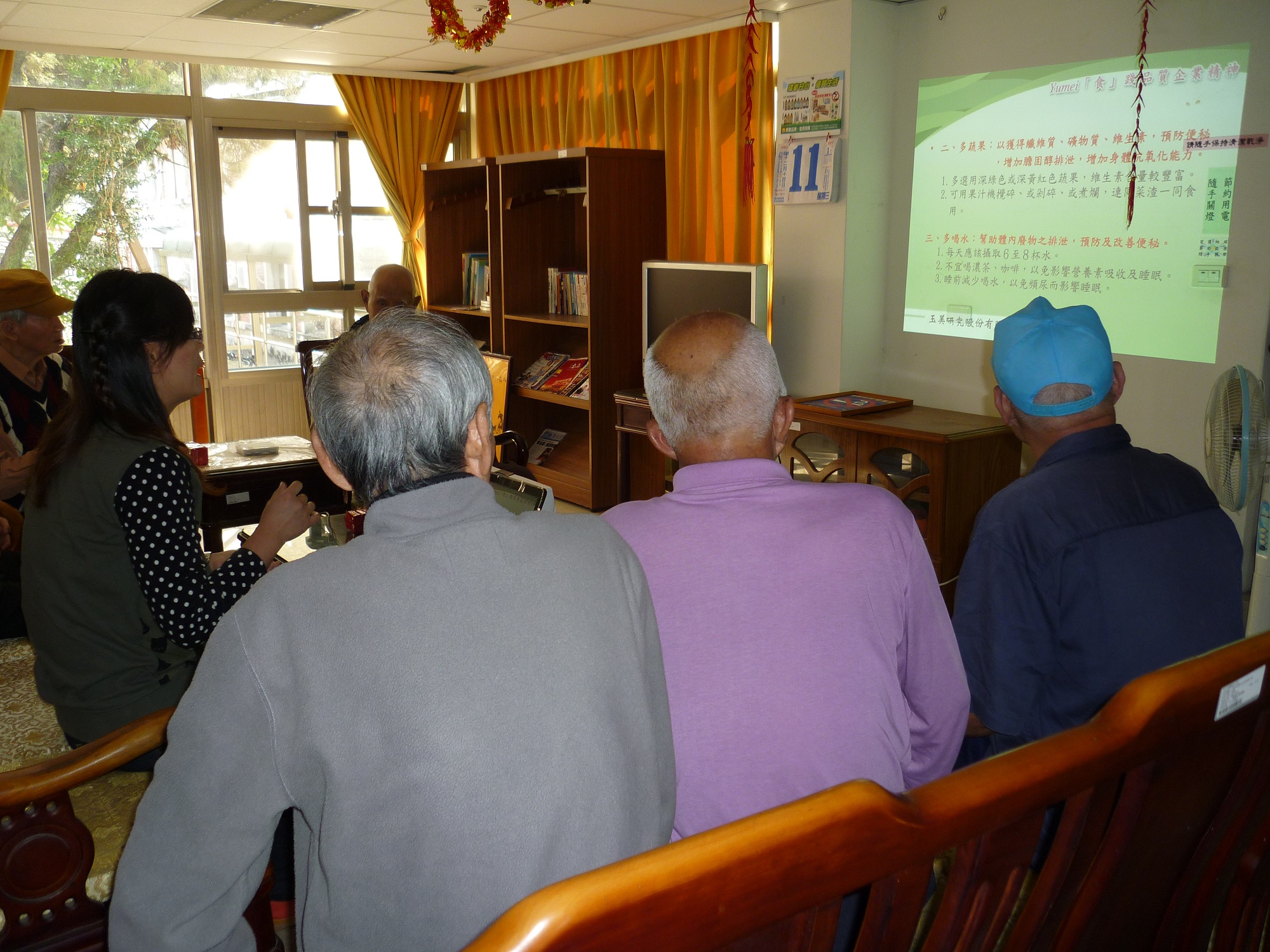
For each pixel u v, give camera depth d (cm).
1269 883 106
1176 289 348
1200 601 140
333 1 467
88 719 172
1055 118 377
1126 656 137
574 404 556
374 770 79
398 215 711
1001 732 142
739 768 115
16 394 309
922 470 367
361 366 87
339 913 82
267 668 80
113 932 84
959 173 415
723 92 522
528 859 80
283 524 179
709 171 542
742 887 58
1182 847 89
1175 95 340
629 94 574
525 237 607
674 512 120
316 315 723
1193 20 332
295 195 697
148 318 161
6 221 623
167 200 669
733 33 512
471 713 79
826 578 115
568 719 82
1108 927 87
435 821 78
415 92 702
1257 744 89
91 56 617
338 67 658
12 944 125
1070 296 380
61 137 630
